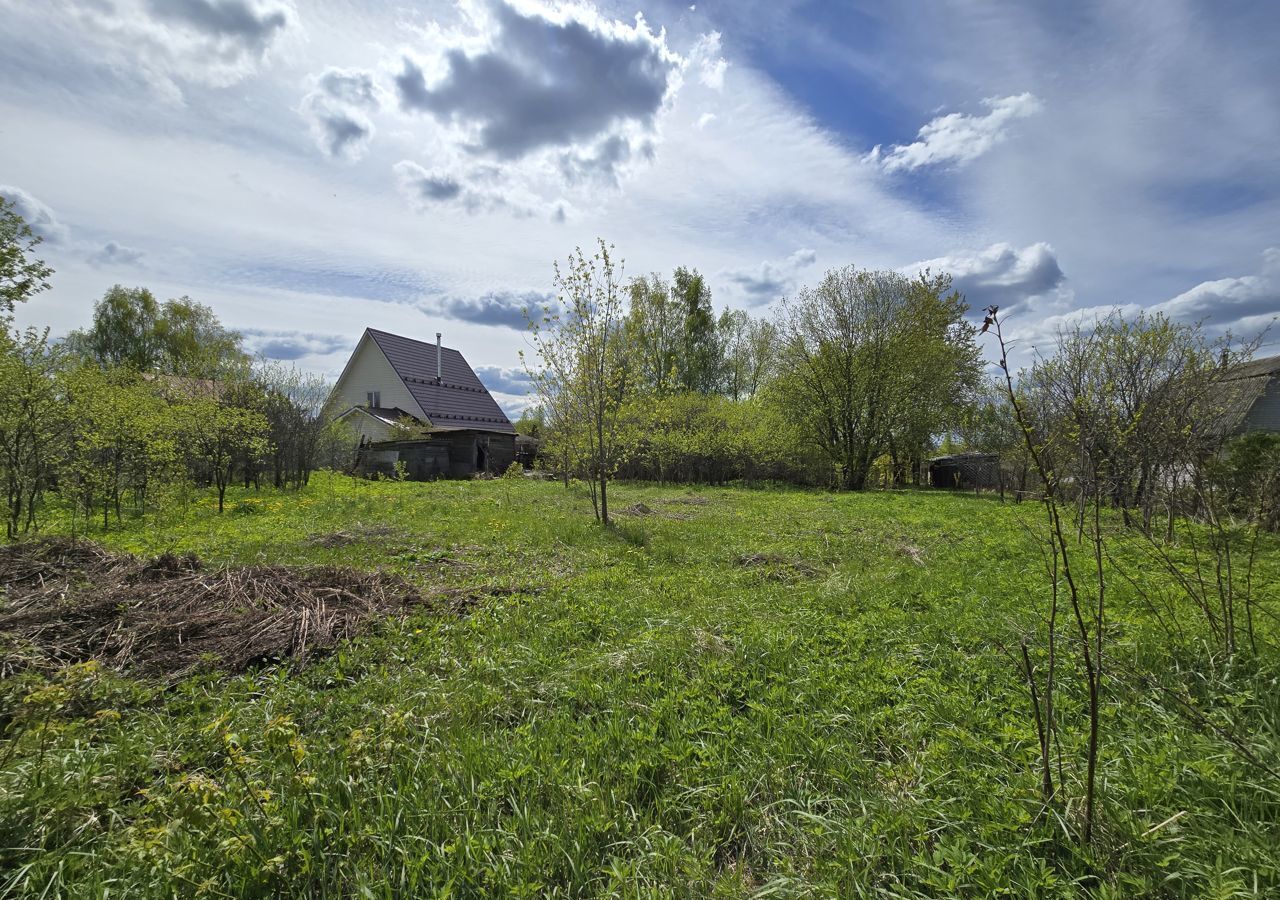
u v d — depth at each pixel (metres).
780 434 25.67
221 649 4.38
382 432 30.48
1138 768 2.61
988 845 2.26
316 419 19.62
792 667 4.10
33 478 9.44
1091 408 8.02
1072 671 3.84
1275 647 3.93
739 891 2.18
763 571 7.36
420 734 3.22
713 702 3.59
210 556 7.78
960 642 4.57
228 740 2.54
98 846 2.40
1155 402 8.88
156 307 35.78
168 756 3.02
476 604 5.78
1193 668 3.80
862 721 3.30
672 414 25.83
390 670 4.22
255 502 13.66
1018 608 5.38
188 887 2.12
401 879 2.18
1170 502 6.30
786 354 27.94
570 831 2.45
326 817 2.48
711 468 26.25
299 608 5.09
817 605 5.73
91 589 5.64
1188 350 10.63
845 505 16.27
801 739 3.12
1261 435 9.72
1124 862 2.13
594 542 9.38
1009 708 3.45
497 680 3.98
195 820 2.10
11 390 8.78
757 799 2.73
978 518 12.84
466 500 15.49
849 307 26.55
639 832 2.51
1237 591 5.75
